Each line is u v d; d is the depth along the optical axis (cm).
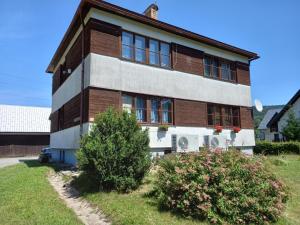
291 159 1722
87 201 806
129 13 1430
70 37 1725
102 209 719
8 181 1123
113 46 1388
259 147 2312
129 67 1429
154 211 675
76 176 1114
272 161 1446
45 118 4262
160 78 1543
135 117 934
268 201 650
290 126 2903
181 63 1658
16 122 3975
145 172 893
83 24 1427
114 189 854
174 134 1542
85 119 1316
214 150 745
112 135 866
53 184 1079
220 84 1859
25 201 775
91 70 1304
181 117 1603
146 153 902
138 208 694
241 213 625
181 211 660
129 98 1423
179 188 662
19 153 3806
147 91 1477
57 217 642
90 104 1277
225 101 1870
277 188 671
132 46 1466
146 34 1523
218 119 1838
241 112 1966
